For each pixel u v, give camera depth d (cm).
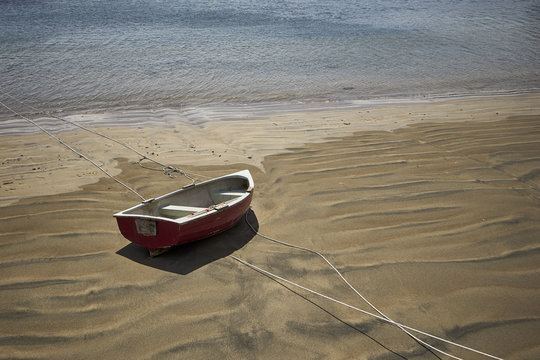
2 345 378
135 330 395
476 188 658
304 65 1573
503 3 3158
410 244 521
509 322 402
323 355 371
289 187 674
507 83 1426
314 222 576
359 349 378
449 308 422
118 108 1112
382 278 466
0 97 1159
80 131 942
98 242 531
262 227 572
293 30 2092
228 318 412
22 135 912
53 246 516
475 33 2159
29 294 438
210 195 614
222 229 551
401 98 1251
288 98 1230
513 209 596
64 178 700
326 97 1250
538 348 374
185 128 973
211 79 1380
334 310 424
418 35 2080
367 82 1410
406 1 3144
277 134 925
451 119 1018
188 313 417
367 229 554
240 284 461
